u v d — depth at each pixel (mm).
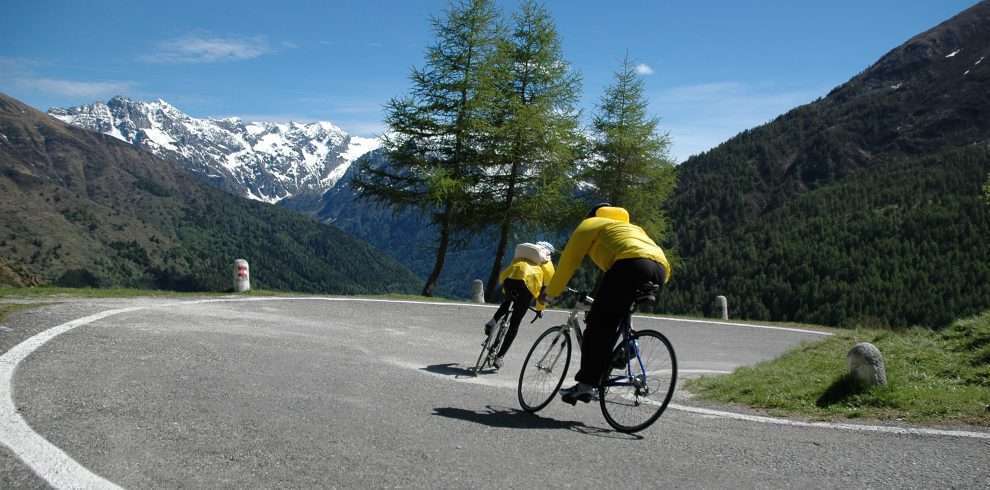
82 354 6578
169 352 7148
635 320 19531
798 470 4051
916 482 3793
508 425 5133
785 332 18250
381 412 5191
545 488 3574
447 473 3746
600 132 29812
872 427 5457
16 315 8766
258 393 5531
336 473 3635
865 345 6762
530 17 25453
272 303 14703
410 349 9891
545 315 18016
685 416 6016
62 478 3303
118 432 4129
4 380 5289
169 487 3291
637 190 29594
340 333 10797
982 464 4164
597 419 5742
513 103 24578
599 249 5504
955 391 6637
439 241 25797
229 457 3801
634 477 3838
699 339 16109
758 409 6617
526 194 25422
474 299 21828
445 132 24188
